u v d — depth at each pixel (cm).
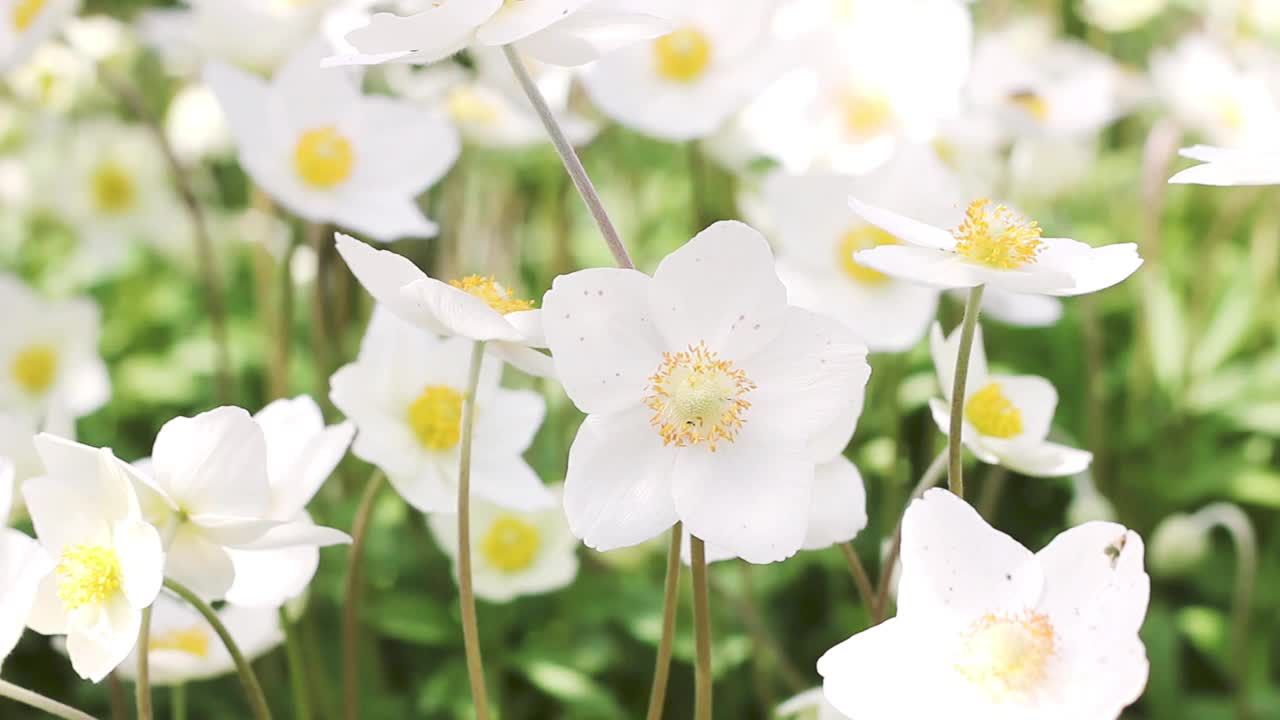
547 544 73
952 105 75
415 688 81
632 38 53
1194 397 96
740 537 51
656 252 103
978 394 59
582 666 77
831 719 59
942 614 50
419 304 52
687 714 81
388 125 74
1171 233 112
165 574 54
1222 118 94
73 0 73
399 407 62
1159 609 87
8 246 122
